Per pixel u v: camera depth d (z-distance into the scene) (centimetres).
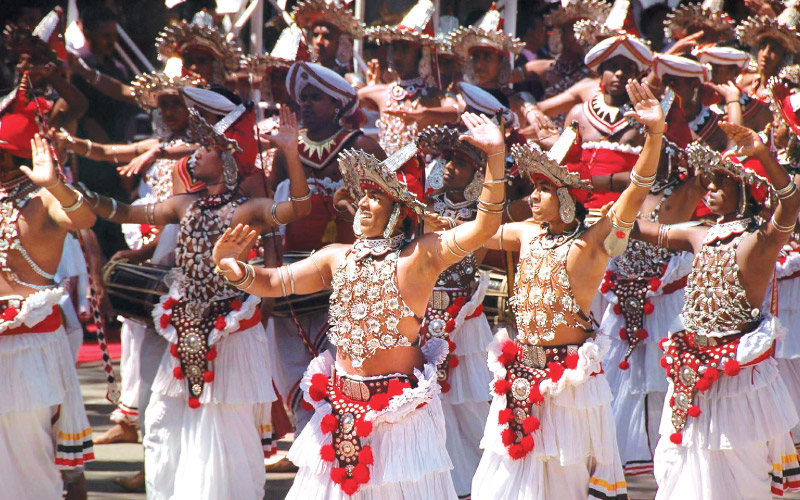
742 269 1677
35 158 1711
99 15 3400
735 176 1683
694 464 1731
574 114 2358
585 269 1580
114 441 2511
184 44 2383
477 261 1981
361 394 1475
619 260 2175
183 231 1884
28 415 1773
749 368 1697
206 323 1862
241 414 1888
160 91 2083
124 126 3481
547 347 1622
